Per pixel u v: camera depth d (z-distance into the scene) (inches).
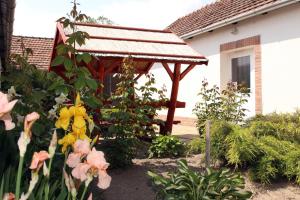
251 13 408.2
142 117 271.0
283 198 199.2
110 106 286.5
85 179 71.9
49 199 92.7
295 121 283.6
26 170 115.1
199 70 548.7
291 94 375.2
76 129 80.2
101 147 254.4
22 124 123.3
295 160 220.5
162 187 165.9
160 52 366.9
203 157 260.2
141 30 439.8
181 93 603.8
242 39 446.9
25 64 189.9
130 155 262.1
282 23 386.0
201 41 541.0
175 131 489.7
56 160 122.3
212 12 555.2
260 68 419.2
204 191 143.9
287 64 380.2
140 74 478.9
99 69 332.2
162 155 295.3
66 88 148.6
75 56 168.4
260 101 418.9
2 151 117.3
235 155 228.8
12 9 192.7
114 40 376.5
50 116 144.6
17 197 67.5
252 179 222.8
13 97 135.1
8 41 273.4
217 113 340.8
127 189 206.8
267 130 262.2
